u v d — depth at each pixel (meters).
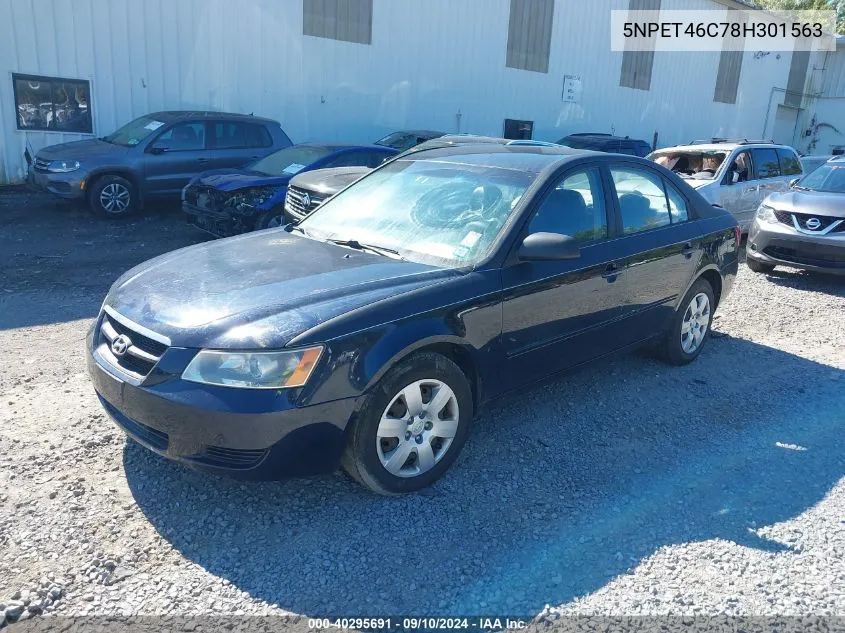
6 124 12.95
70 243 9.40
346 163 9.91
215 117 11.77
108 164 10.79
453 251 3.81
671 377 5.21
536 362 3.99
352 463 3.21
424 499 3.43
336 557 2.97
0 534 2.99
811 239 8.14
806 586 2.88
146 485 3.41
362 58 16.52
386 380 3.20
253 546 3.02
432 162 4.71
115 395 3.18
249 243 4.15
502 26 18.98
